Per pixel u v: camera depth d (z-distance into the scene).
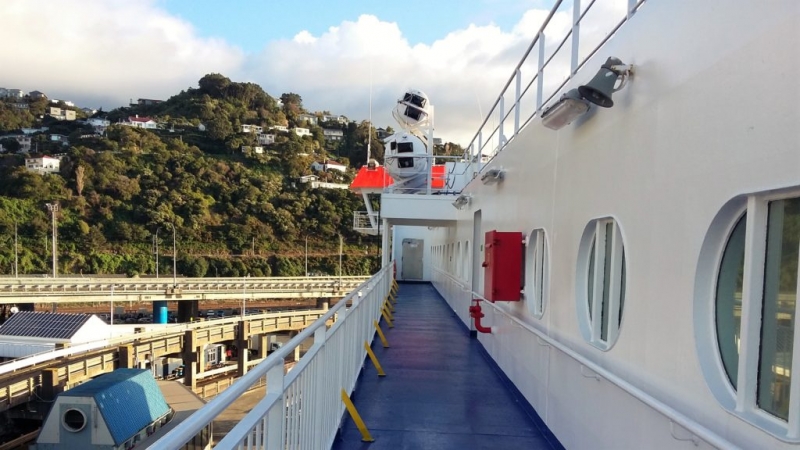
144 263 75.50
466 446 4.34
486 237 6.45
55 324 35.97
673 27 2.58
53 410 21.44
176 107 141.38
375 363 6.63
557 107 3.72
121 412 22.55
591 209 3.65
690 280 2.33
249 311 67.69
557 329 4.34
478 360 7.61
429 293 17.94
